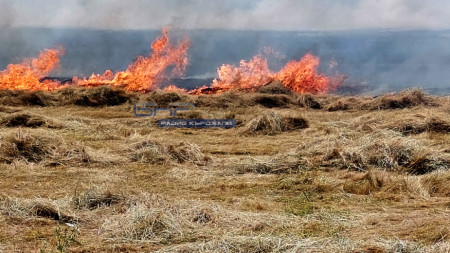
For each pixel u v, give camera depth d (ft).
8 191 31.04
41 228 25.36
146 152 38.96
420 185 31.91
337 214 27.30
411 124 47.62
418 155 36.96
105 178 33.96
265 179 34.55
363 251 21.84
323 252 21.81
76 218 26.35
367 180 33.01
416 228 24.32
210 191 32.09
